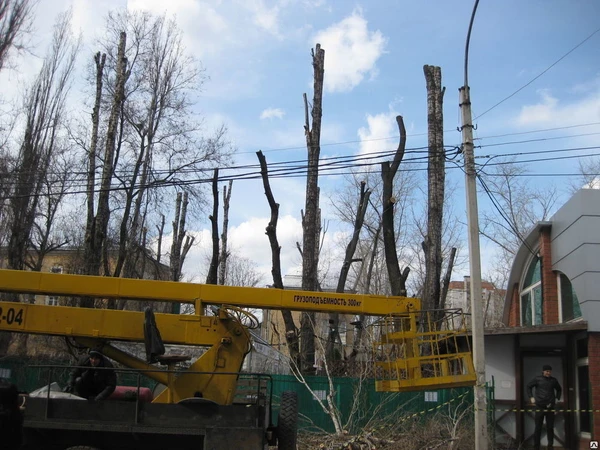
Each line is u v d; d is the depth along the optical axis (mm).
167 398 9383
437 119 17703
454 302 53000
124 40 21812
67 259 36156
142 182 23797
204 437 8312
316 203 19578
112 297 10031
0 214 23172
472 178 12328
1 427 4508
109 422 8352
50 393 8875
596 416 13094
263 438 8281
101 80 23484
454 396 14414
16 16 19000
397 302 10430
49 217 28297
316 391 15414
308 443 13508
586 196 13961
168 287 10102
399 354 10547
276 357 22047
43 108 23469
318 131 19781
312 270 19016
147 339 9109
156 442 8586
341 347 20500
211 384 9461
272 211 18656
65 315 9766
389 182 17391
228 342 9727
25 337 22578
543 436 14562
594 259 13633
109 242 25078
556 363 15055
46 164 22938
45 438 8500
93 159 22062
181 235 33969
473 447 12703
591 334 13430
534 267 17906
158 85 24734
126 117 24016
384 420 14211
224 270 35406
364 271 40406
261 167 18578
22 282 9914
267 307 10234
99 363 9141
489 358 15438
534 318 17625
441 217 17328
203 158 24938
